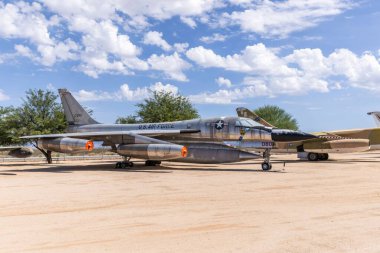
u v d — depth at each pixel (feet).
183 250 18.43
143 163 98.32
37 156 141.59
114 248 18.97
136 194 38.55
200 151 75.92
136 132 77.46
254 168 75.56
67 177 59.00
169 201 33.65
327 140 97.09
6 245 19.72
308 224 23.50
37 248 19.13
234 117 74.54
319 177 54.34
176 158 70.90
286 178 53.21
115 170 73.20
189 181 50.85
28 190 42.70
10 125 109.70
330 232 21.45
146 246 19.21
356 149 93.09
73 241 20.35
